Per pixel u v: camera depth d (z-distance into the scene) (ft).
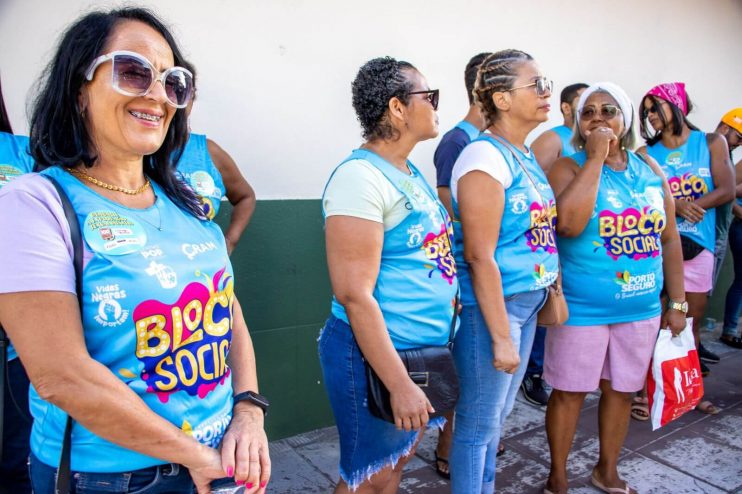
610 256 7.77
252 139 9.53
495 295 6.50
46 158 3.72
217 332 4.05
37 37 7.83
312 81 10.00
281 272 9.97
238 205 8.73
